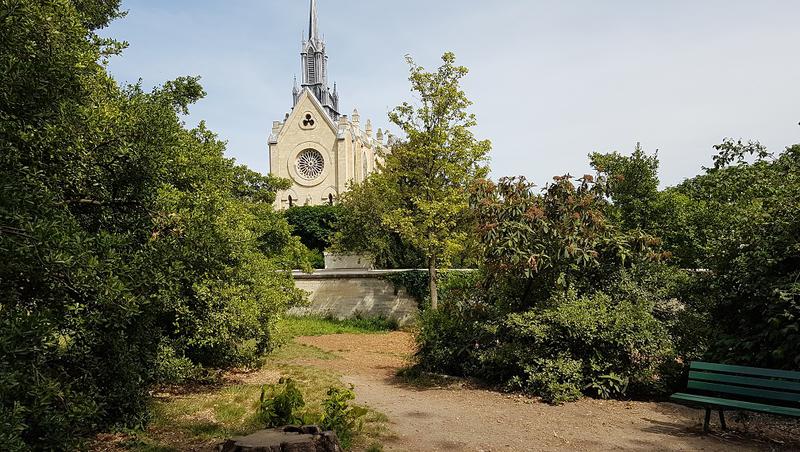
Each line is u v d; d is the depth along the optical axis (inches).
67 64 225.9
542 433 274.7
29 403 206.5
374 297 1034.1
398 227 864.9
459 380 416.5
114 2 523.5
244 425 285.3
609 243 398.3
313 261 1451.8
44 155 236.2
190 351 415.5
